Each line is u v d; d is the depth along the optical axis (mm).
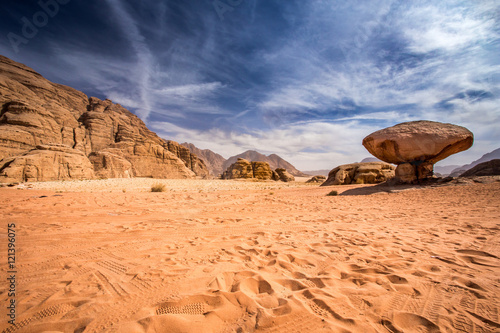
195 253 3803
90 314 2062
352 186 22562
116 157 61031
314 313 2092
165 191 19016
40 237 4727
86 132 64562
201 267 3166
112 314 2062
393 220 6477
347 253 3730
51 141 48562
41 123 47438
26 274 2934
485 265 3137
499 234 4570
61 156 41125
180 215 7574
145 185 31078
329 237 4746
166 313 2082
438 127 15266
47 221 6293
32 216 6953
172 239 4684
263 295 2428
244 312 2115
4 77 52531
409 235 4793
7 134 39219
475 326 1887
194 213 7992
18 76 59219
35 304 2207
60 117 58156
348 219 6777
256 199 12867
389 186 16719
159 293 2426
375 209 8664
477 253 3592
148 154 72688
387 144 16375
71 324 1928
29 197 11281
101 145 66562
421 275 2846
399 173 16625
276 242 4438
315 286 2609
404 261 3309
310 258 3506
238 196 14508
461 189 12141
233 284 2674
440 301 2260
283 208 9242
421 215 7055
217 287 2572
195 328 1889
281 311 2107
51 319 1984
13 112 45969
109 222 6305
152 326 1901
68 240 4531
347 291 2461
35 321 1954
